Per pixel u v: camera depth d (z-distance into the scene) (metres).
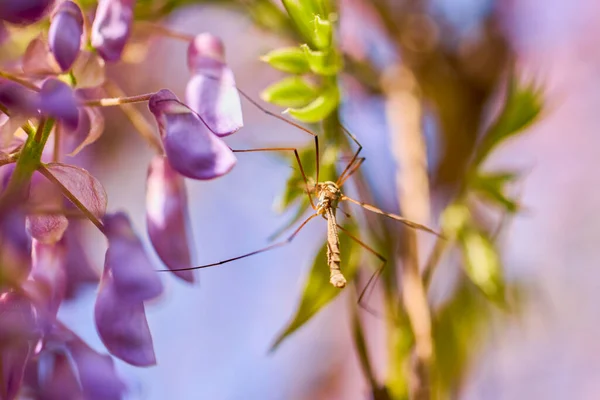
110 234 0.26
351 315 0.29
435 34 0.34
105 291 0.26
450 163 0.34
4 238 0.24
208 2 0.31
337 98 0.29
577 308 0.38
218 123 0.26
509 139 0.32
